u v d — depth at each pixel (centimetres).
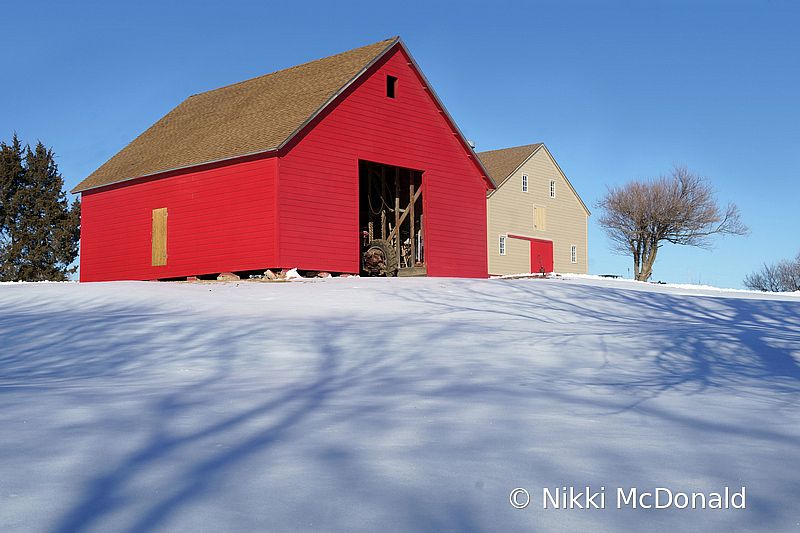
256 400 572
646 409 553
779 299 1730
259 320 1145
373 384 662
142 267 2542
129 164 2727
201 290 1653
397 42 2475
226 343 921
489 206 4328
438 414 514
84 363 812
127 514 300
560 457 395
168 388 640
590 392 633
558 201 4844
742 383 709
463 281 1928
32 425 465
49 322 1127
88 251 2739
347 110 2342
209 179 2348
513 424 481
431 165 2558
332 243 2273
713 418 517
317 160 2255
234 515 300
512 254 4450
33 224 4947
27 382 692
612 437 446
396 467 371
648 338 1009
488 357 842
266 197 2184
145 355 852
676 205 4962
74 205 5088
